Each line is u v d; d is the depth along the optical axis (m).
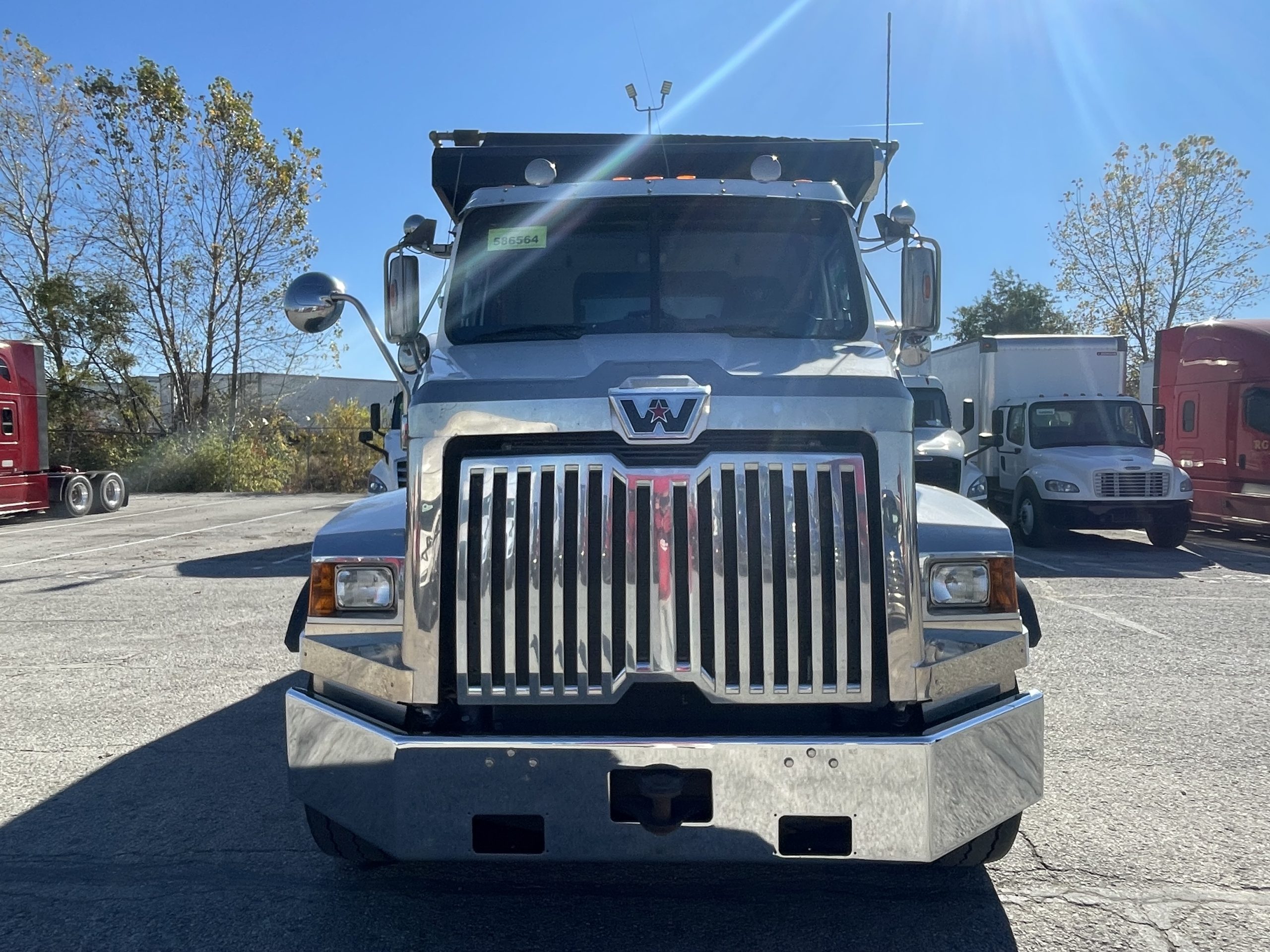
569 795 2.91
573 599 2.96
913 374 13.64
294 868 3.79
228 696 6.18
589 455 3.00
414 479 3.06
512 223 4.65
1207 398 15.43
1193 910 3.40
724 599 2.94
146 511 22.27
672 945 3.20
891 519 3.01
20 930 3.30
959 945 3.18
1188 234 32.97
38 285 32.12
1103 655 7.16
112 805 4.41
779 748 2.88
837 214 4.68
